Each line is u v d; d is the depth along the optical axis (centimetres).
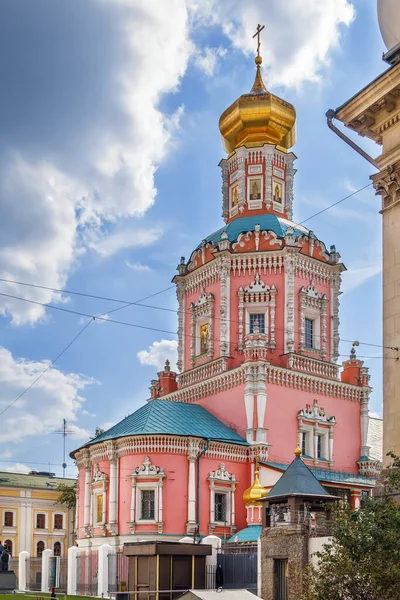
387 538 1931
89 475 5350
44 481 9106
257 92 6481
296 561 2850
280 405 5462
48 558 5322
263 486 5041
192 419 5375
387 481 2188
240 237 5894
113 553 4472
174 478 4950
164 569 3566
